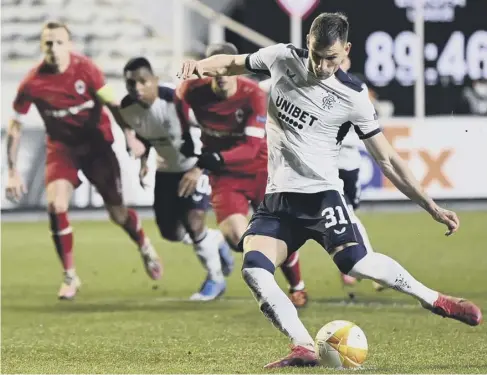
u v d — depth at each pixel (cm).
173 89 3009
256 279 1717
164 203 3156
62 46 3238
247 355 2006
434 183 5506
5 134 5225
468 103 5978
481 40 5934
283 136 1752
